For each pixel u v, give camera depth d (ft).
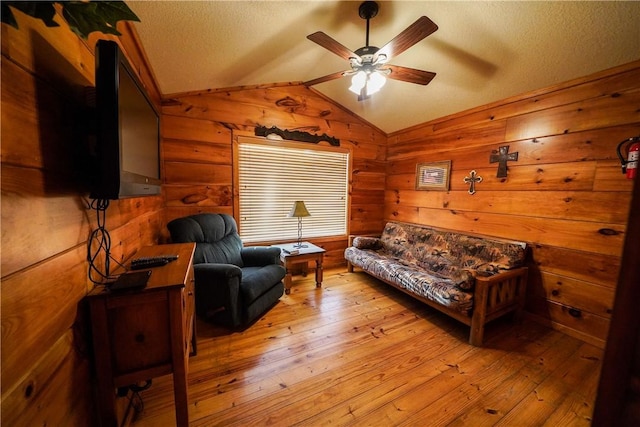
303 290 9.96
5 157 1.90
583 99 6.87
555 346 6.63
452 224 10.58
